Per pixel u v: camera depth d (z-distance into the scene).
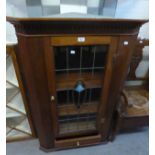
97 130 1.40
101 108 1.23
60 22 0.78
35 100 1.08
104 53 0.98
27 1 1.12
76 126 1.35
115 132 1.46
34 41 0.84
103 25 0.84
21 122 1.52
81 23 0.80
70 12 1.16
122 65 1.02
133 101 1.53
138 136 1.63
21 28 0.80
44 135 1.32
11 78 1.24
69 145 1.44
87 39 0.87
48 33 0.82
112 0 1.22
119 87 1.14
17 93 1.31
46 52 0.88
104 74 1.05
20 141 1.56
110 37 0.90
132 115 1.38
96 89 1.15
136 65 1.51
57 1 1.16
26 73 0.97
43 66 0.93
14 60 1.09
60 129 1.33
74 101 1.19
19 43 0.87
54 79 0.99
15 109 1.37
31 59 0.89
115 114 1.38
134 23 0.86
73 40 0.86
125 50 0.97
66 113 1.22
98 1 1.21
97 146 1.52
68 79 1.04
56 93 1.07
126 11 1.30
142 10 1.32
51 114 1.17
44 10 1.17
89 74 1.06
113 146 1.53
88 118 1.31
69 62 0.98
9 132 1.52
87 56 0.98
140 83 1.73
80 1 1.19
